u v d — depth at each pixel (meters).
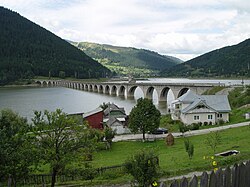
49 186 28.75
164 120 81.31
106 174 30.98
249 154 30.50
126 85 186.12
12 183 27.72
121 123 69.56
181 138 58.19
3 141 24.20
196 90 133.38
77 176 30.95
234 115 79.12
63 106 129.88
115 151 51.25
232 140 44.59
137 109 59.38
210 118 73.69
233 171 10.69
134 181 23.86
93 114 70.81
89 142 26.31
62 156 24.95
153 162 22.52
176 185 9.40
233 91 107.75
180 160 34.88
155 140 58.75
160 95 154.25
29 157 24.59
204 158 32.44
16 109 116.12
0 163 23.48
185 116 73.25
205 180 9.96
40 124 25.91
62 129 25.73
